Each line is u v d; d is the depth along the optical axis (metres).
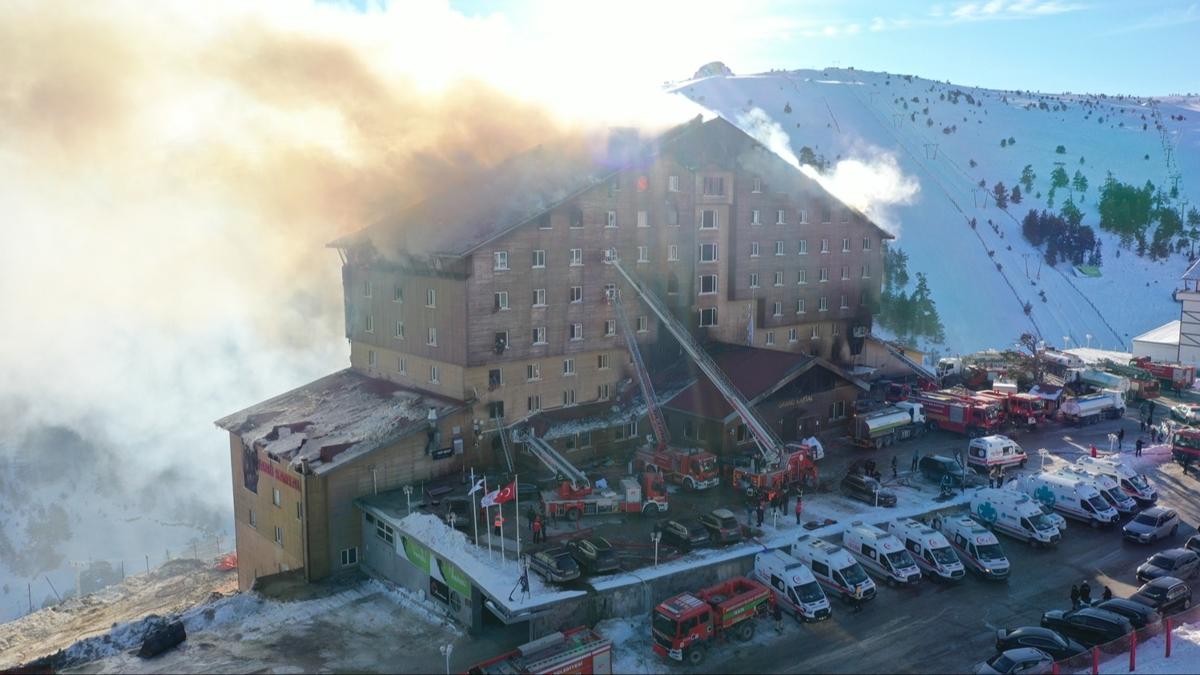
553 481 51.31
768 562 40.53
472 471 50.50
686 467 52.72
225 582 69.88
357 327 65.38
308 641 39.34
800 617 38.25
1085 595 38.44
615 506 48.09
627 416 60.19
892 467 57.59
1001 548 43.34
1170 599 37.88
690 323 66.75
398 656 37.38
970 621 38.31
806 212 74.00
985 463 56.44
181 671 36.72
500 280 54.88
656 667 34.91
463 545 42.31
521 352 56.34
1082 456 60.56
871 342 81.38
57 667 37.78
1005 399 70.06
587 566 40.69
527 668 31.61
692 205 65.81
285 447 51.59
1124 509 50.31
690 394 60.66
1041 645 33.94
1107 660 33.16
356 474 49.19
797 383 61.44
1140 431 69.19
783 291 73.00
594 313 60.00
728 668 34.78
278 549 52.94
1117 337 181.00
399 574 45.91
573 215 58.25
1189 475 58.09
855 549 44.09
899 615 39.03
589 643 33.56
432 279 56.41
